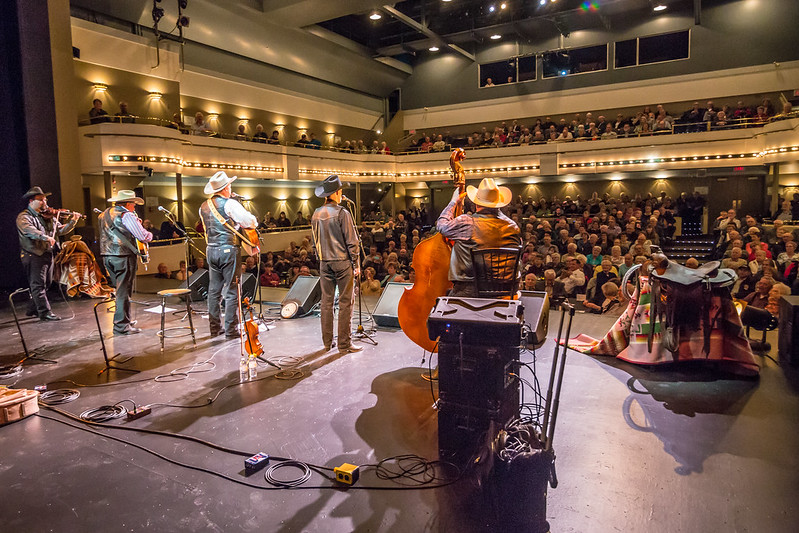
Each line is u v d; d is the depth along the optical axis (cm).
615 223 1423
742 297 745
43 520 261
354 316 691
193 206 1920
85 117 1523
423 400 404
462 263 387
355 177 2314
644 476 290
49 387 446
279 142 2002
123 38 1545
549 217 1920
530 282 820
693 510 259
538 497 240
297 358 512
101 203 1553
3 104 923
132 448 337
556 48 2347
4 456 328
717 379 434
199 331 624
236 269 581
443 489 284
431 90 2642
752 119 1841
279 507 270
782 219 1520
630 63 2222
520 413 350
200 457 323
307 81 2281
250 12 1738
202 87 1833
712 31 2070
